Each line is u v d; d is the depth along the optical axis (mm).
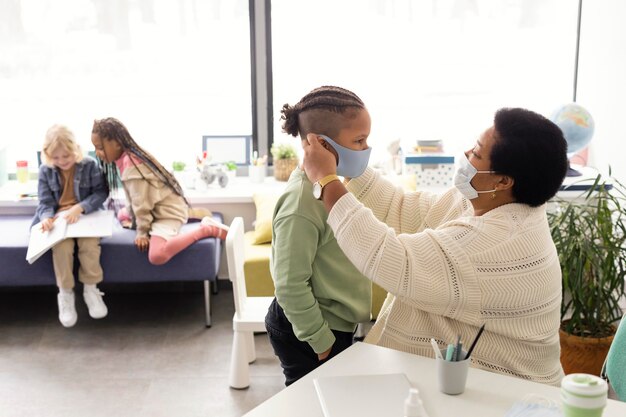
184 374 3410
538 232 1744
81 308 4211
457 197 2020
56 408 3117
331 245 2000
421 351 1823
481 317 1744
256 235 3943
